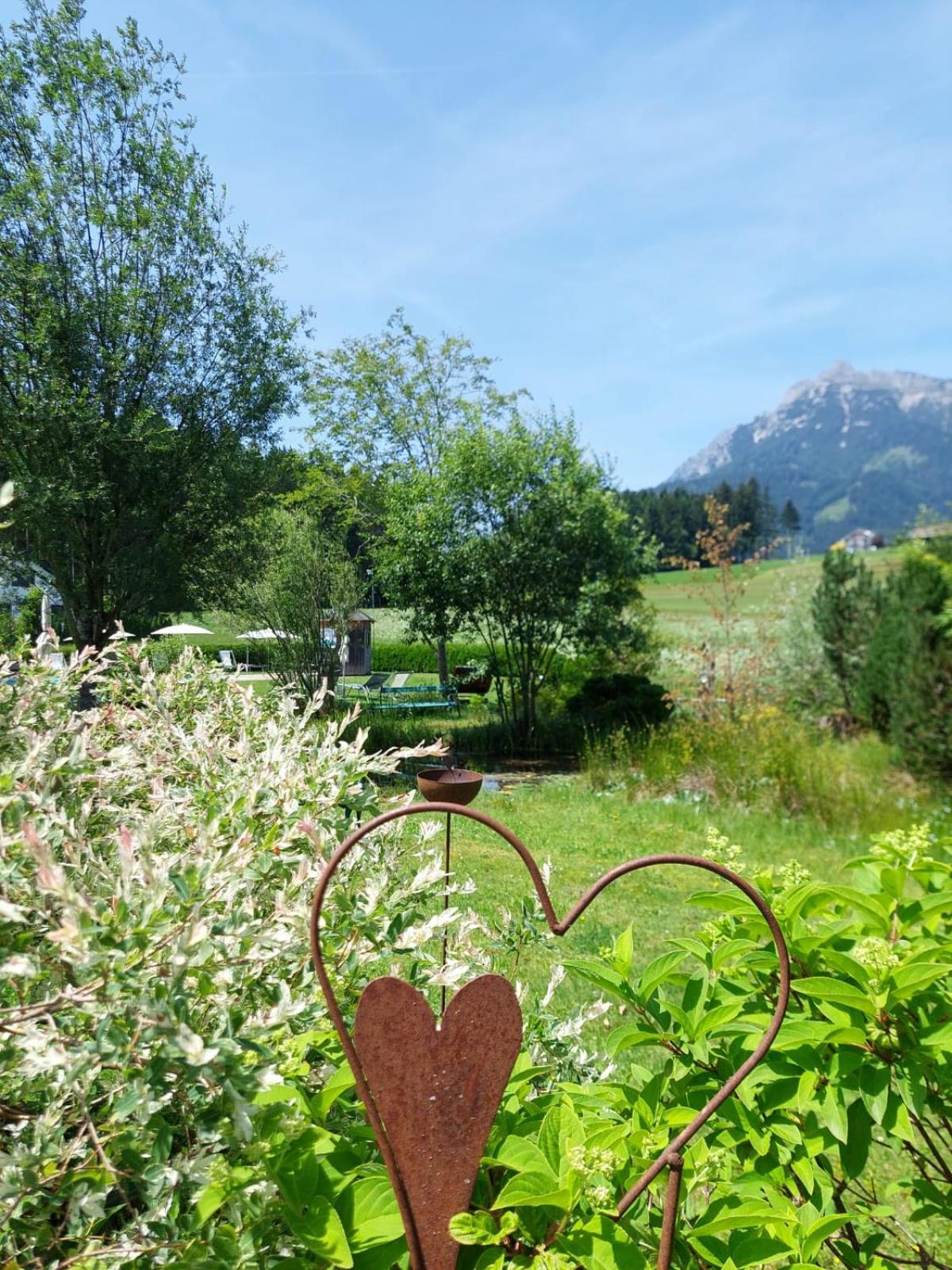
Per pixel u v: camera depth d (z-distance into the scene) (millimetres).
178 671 3178
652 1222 1254
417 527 14242
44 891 1037
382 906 1411
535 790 10445
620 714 13742
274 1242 1079
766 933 1507
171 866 1304
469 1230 1031
